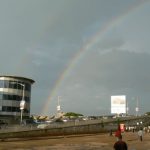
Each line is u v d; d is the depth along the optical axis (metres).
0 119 125.38
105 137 85.25
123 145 18.36
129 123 151.50
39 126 79.94
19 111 136.12
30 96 148.00
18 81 136.62
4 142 58.81
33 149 47.53
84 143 62.81
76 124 98.94
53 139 71.88
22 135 71.31
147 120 172.50
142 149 52.31
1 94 132.00
